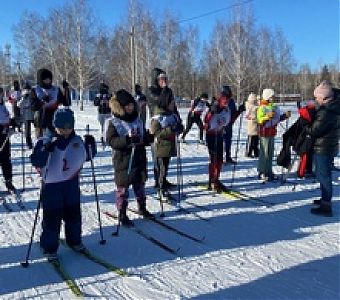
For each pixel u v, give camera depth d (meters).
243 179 8.65
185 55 48.66
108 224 5.91
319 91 6.12
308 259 4.77
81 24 39.50
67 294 3.99
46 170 4.55
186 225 5.90
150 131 6.73
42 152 4.47
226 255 4.88
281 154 8.09
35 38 49.75
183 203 6.93
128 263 4.66
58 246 4.94
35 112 7.35
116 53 47.38
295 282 4.23
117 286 4.14
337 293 4.02
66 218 4.83
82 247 4.91
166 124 6.66
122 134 5.67
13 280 4.26
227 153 10.28
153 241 5.28
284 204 6.91
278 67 53.59
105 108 12.77
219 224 5.95
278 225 5.91
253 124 11.03
